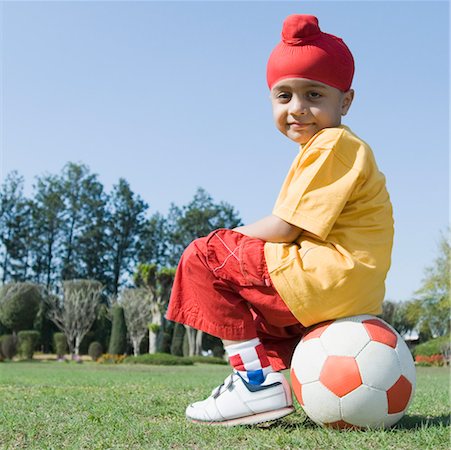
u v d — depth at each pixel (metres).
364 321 2.63
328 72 2.76
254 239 2.68
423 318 30.75
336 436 2.42
